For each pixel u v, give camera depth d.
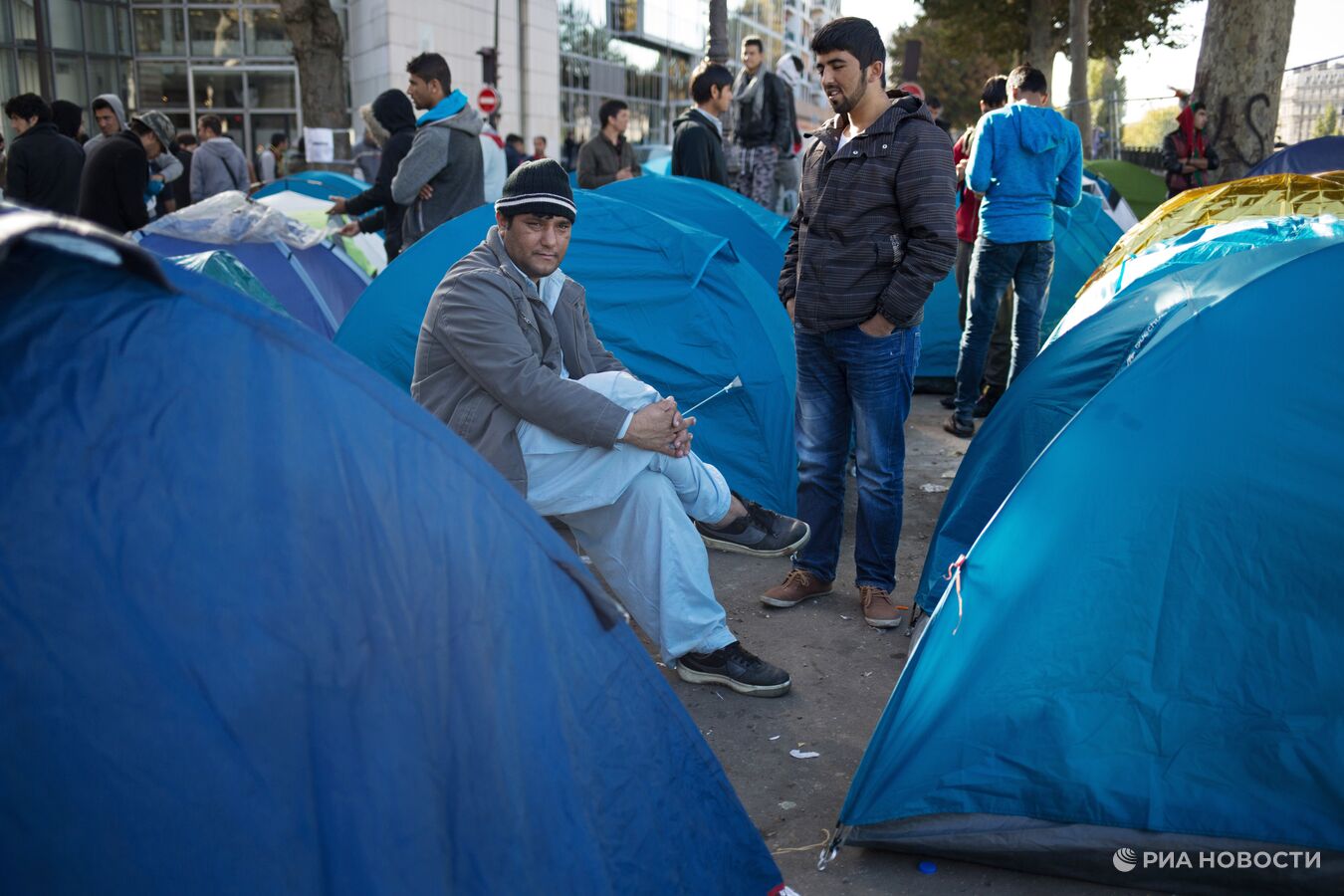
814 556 3.99
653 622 3.26
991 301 6.12
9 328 1.51
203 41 27.80
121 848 1.43
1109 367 3.38
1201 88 11.52
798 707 3.24
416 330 4.83
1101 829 2.33
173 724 1.46
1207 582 2.36
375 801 1.59
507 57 33.25
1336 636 2.28
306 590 1.58
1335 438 2.33
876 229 3.50
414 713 1.65
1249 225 3.78
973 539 3.68
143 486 1.51
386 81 27.91
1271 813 2.25
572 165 34.00
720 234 6.35
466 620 1.74
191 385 1.58
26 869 1.39
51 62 19.66
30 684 1.41
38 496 1.46
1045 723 2.38
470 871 1.70
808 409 3.85
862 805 2.47
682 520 3.19
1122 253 4.41
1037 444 3.51
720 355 4.63
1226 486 2.37
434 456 1.77
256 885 1.49
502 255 3.13
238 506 1.56
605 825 1.90
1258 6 10.93
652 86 47.31
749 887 2.20
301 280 6.37
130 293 1.60
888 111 3.46
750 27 58.50
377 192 6.55
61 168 7.86
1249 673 2.31
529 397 2.98
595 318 4.70
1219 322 2.45
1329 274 2.41
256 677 1.52
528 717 1.80
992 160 5.90
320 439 1.65
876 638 3.72
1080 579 2.43
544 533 1.91
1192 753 2.31
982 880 2.41
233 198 6.33
